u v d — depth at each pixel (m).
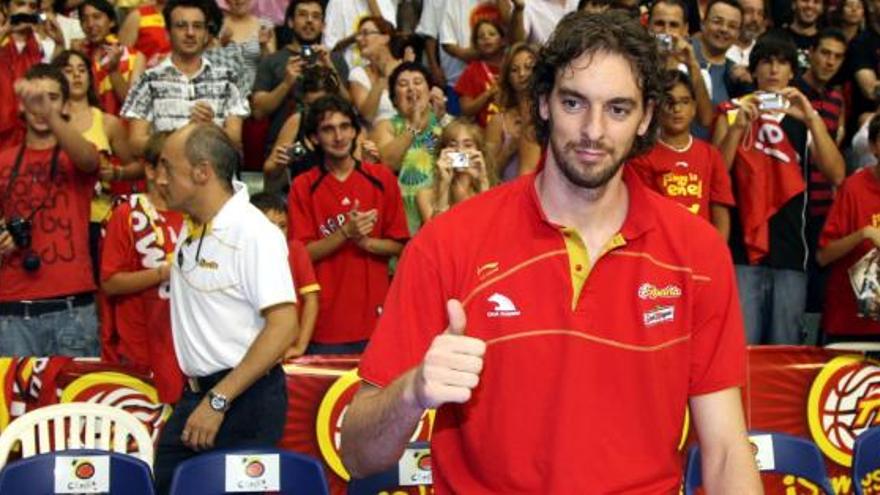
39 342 5.37
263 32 7.13
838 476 5.21
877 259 5.54
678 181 5.70
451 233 2.37
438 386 2.07
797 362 5.17
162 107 6.27
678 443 2.42
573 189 2.34
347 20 7.86
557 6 7.55
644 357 2.34
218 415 3.97
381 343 2.36
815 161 6.29
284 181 6.16
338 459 4.95
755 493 2.39
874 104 7.34
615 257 2.36
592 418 2.31
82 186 5.42
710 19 6.85
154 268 4.93
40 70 5.25
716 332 2.42
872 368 5.22
